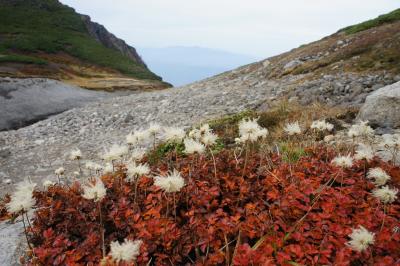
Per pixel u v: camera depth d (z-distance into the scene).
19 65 65.38
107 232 4.93
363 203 4.89
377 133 10.52
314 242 4.32
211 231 4.28
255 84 30.80
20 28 87.25
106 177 5.90
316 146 7.38
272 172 5.77
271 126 12.76
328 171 5.77
